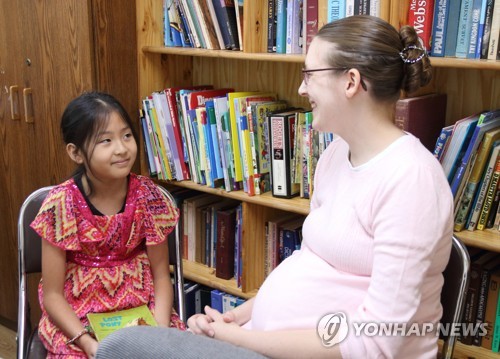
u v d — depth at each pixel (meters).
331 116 1.18
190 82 2.39
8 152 2.38
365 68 1.11
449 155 1.51
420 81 1.17
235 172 1.98
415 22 1.57
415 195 1.05
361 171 1.16
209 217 2.21
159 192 1.73
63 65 2.10
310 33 1.79
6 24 2.23
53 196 1.58
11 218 2.45
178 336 0.70
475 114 1.63
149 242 1.66
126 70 2.14
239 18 1.92
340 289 1.19
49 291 1.57
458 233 1.55
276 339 1.16
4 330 2.61
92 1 1.99
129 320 1.57
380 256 1.06
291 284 1.24
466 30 1.52
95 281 1.60
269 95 2.08
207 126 2.00
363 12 1.60
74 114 1.55
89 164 1.56
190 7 2.04
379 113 1.16
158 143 2.15
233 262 2.14
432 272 1.15
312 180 1.87
